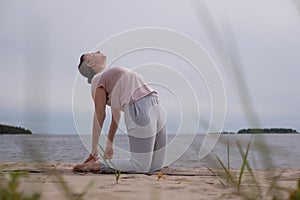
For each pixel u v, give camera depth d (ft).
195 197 6.68
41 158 4.64
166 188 7.74
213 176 10.68
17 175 5.46
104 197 6.56
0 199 4.90
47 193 6.65
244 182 8.51
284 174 9.57
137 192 7.18
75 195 6.57
